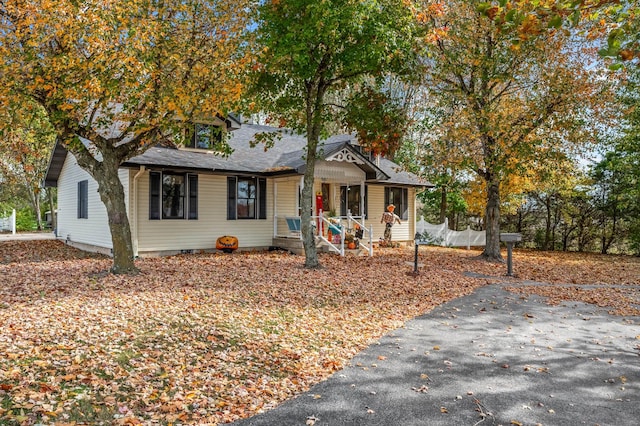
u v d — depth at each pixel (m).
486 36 14.90
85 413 3.90
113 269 11.10
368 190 21.80
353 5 10.28
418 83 14.38
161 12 9.90
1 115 9.18
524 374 5.23
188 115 9.97
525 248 25.08
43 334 5.88
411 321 7.71
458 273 13.32
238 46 10.48
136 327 6.41
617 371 5.36
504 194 21.09
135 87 9.19
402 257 16.81
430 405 4.36
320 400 4.46
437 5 13.52
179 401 4.28
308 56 11.10
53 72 8.55
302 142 21.73
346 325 7.31
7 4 8.20
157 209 15.40
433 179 18.12
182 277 10.73
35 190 32.00
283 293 9.33
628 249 22.58
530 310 8.59
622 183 21.84
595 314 8.30
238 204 17.39
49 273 11.35
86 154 10.62
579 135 14.59
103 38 8.40
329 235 17.86
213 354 5.61
